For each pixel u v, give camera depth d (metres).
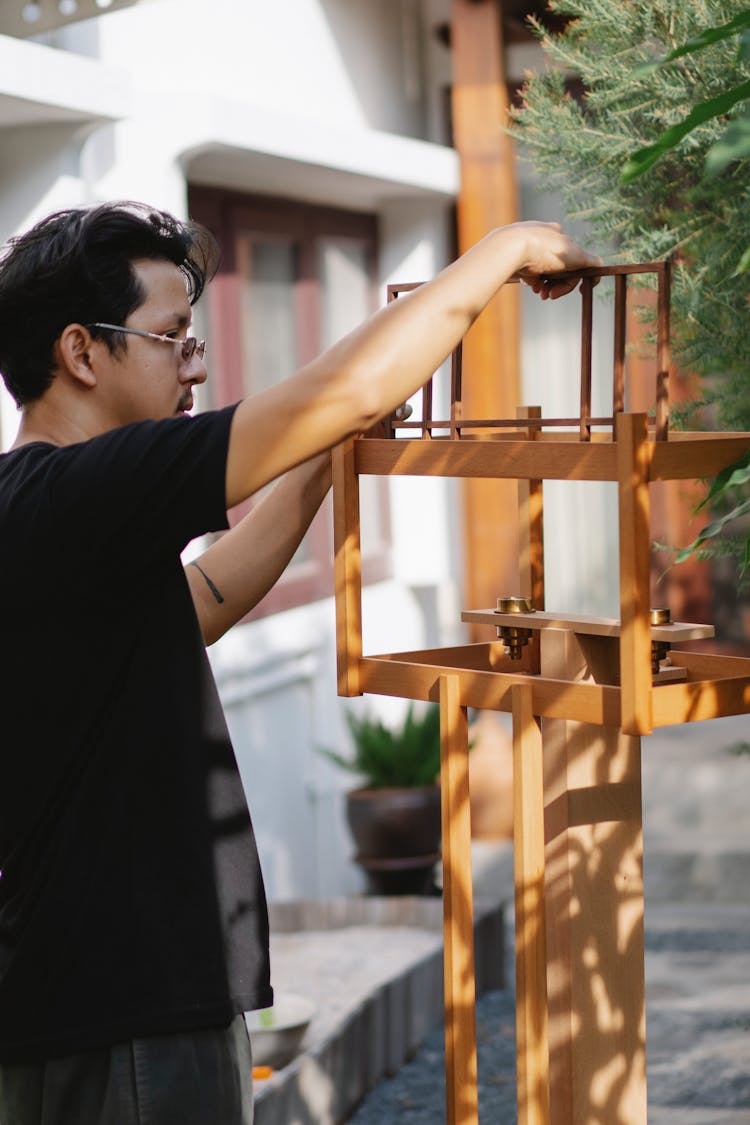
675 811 7.04
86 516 1.57
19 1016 1.64
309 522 2.06
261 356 6.21
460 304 1.56
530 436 2.01
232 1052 1.68
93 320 1.75
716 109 1.37
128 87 4.36
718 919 5.95
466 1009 1.79
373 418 1.54
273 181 6.02
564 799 1.81
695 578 8.87
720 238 2.26
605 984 1.86
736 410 2.50
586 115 2.36
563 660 1.81
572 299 8.26
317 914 5.54
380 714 6.96
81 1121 1.64
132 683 1.65
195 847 1.65
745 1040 4.61
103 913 1.62
